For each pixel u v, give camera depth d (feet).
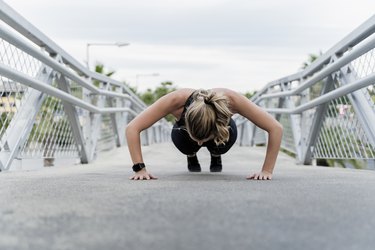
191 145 12.00
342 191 8.39
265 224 5.24
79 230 4.91
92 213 5.89
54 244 4.33
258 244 4.37
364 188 8.95
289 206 6.50
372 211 6.15
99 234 4.73
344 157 17.06
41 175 12.59
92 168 16.90
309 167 18.11
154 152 28.35
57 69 15.56
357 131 15.61
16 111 14.56
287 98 22.61
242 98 11.44
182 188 8.80
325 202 6.91
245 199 7.17
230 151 29.01
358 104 14.39
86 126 21.48
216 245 4.32
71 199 7.14
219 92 11.06
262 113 11.44
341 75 15.49
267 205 6.57
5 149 14.08
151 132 48.32
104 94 23.16
